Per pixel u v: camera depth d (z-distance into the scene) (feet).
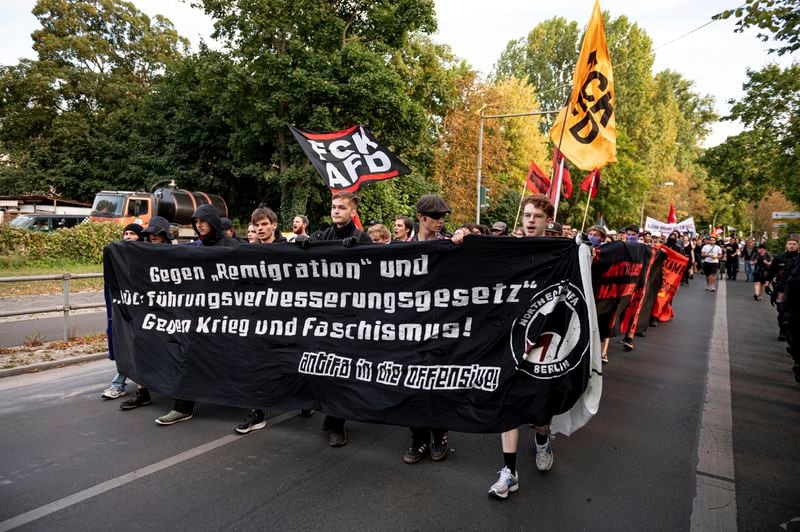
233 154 82.38
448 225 96.89
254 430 14.03
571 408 10.68
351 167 19.76
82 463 11.79
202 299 14.53
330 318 13.03
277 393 13.44
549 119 199.21
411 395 11.85
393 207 80.94
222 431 13.92
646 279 25.79
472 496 10.69
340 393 12.68
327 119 63.77
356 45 65.67
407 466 12.08
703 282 71.61
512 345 10.98
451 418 11.42
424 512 10.01
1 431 13.57
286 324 13.52
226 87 67.62
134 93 102.73
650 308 28.32
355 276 12.71
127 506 9.99
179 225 61.26
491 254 11.37
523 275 11.09
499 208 114.01
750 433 14.64
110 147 95.50
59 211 78.95
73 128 95.76
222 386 14.01
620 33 176.86
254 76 66.44
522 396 10.69
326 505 10.19
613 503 10.56
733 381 20.12
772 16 24.34
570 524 9.71
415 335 12.04
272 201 91.76
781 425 15.33
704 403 17.35
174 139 87.51
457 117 95.09
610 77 20.15
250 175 81.20
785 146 50.14
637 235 30.63
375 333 12.46
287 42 68.54
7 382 17.90
